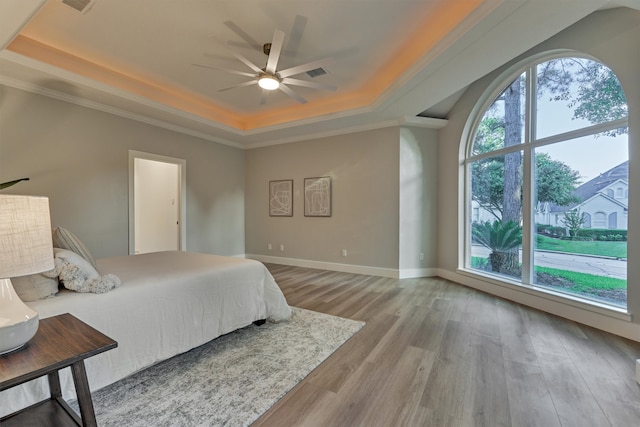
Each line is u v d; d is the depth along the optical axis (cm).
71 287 167
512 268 371
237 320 245
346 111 443
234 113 526
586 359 213
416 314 307
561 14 216
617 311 252
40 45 303
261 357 215
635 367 198
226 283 240
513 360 212
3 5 193
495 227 396
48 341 118
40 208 119
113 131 417
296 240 577
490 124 402
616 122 260
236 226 623
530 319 292
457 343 240
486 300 354
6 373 95
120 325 174
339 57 335
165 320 196
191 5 246
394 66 357
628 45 241
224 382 183
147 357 186
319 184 547
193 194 536
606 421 151
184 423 148
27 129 337
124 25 273
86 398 113
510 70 358
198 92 433
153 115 442
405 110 423
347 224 519
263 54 325
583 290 291
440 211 480
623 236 260
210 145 566
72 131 374
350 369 200
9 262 107
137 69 361
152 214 602
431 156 482
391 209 477
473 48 260
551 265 323
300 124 489
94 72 349
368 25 277
